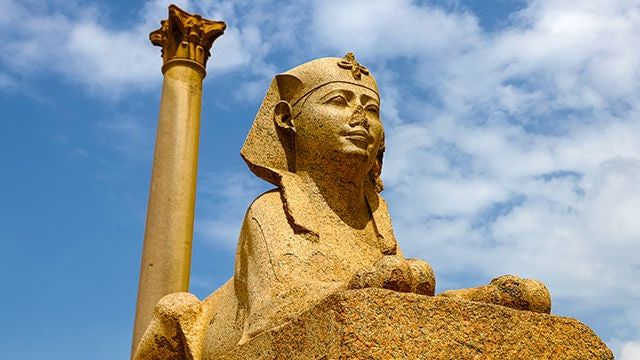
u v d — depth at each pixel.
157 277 7.25
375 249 4.34
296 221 4.04
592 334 3.53
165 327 4.31
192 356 4.14
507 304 3.48
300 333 3.30
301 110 4.44
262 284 3.79
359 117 4.32
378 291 3.19
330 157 4.31
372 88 4.48
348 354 3.06
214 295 4.44
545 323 3.44
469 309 3.30
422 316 3.21
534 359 3.34
